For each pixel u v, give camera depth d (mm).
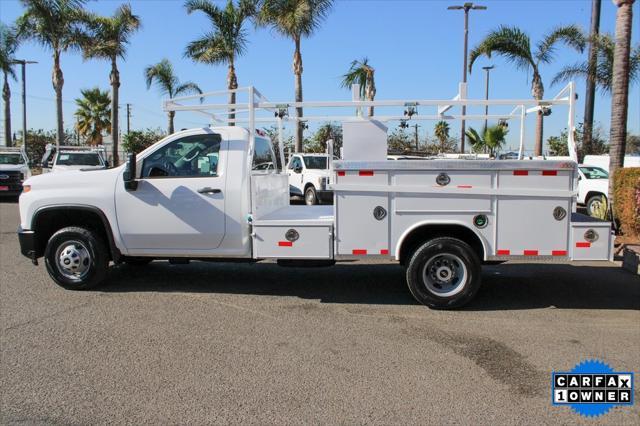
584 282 7359
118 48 24422
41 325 5426
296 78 20891
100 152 19859
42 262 8453
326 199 13094
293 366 4410
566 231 5762
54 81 24297
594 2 18344
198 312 5922
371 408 3699
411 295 6680
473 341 5020
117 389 3973
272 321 5617
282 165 8039
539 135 15234
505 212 5785
